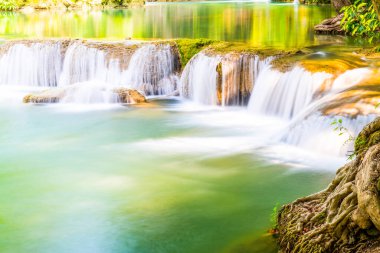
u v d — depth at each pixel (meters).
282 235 5.51
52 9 31.50
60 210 7.04
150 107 13.43
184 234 6.22
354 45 14.85
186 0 40.47
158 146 10.04
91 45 15.56
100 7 32.91
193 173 8.43
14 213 6.98
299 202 5.77
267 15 25.69
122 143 10.38
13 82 16.38
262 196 7.37
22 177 8.48
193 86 14.03
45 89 14.82
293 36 17.50
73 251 5.93
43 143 10.53
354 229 4.77
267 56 12.95
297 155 9.00
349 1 18.91
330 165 8.41
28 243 6.13
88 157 9.51
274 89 11.84
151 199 7.34
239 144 9.95
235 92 13.27
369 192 4.55
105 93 13.76
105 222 6.60
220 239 6.07
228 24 21.66
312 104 10.25
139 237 6.20
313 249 4.91
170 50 15.10
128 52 15.23
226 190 7.64
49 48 15.95
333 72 10.95
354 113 8.84
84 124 11.92
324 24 18.28
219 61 13.34
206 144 10.06
